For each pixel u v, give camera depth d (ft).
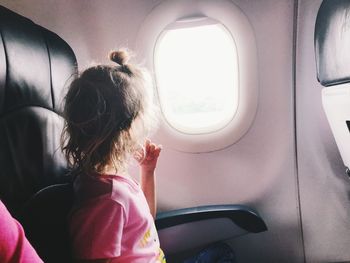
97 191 2.92
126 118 2.95
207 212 4.93
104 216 2.82
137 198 3.20
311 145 5.62
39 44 3.09
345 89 4.16
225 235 5.03
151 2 4.97
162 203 5.82
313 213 5.91
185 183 5.70
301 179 5.76
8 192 2.61
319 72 4.96
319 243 6.01
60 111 3.26
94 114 2.83
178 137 5.41
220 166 5.62
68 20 5.04
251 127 5.46
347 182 5.73
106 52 5.15
